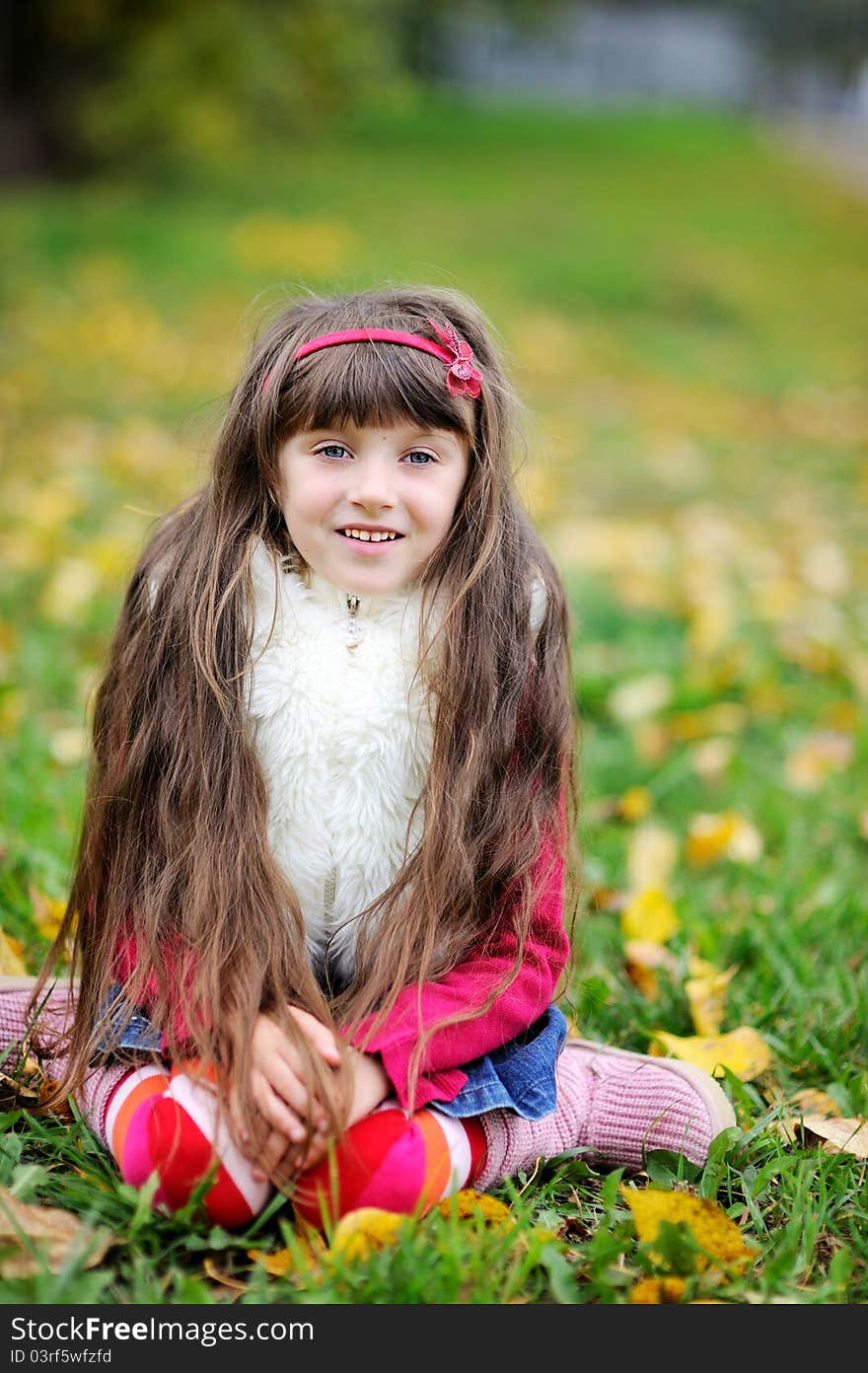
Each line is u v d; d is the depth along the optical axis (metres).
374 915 1.77
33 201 12.37
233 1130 1.58
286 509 1.77
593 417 7.31
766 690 3.60
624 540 4.76
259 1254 1.57
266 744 1.75
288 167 16.75
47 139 14.27
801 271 13.60
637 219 15.84
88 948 1.84
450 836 1.73
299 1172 1.61
